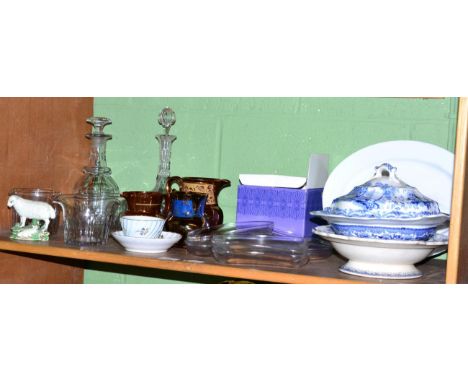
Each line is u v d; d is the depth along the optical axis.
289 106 1.33
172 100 1.43
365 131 1.28
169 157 1.37
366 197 1.00
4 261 1.31
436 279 1.01
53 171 1.40
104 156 1.41
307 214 1.17
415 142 1.18
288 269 1.04
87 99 1.48
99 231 1.21
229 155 1.39
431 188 1.16
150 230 1.13
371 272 1.00
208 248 1.12
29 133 1.34
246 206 1.21
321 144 1.31
